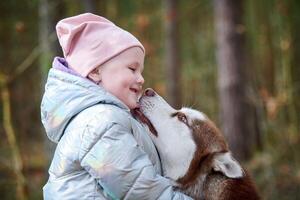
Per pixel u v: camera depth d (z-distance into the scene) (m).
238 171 5.19
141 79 4.50
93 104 4.27
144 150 4.52
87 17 4.57
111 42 4.39
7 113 12.77
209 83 22.02
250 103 15.20
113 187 4.06
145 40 22.11
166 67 21.58
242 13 14.70
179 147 5.24
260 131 16.09
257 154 15.03
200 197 5.23
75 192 4.16
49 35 11.72
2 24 20.91
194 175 5.27
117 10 20.55
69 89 4.34
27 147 18.97
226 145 5.47
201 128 5.36
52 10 11.75
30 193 12.95
